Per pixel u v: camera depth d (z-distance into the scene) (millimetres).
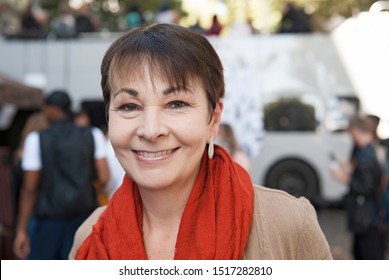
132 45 1517
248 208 1539
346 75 11695
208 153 1619
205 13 19812
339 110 11688
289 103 11719
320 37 11742
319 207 11664
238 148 5199
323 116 11680
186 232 1563
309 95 11750
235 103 8648
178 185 1576
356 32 11680
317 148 11664
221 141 5238
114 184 4309
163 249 1609
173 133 1492
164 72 1474
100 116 6906
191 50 1510
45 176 3963
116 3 18984
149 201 1610
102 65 1587
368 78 11641
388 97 11570
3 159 5523
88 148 4012
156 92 1478
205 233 1521
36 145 3996
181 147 1512
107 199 4309
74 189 3922
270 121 11758
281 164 11656
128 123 1511
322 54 11742
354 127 5164
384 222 4961
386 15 11633
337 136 11641
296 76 11727
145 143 1492
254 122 8609
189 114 1506
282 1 17938
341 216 11328
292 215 1578
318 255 1582
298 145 11688
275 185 11648
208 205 1554
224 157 1632
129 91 1497
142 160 1508
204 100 1538
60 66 12133
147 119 1475
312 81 11734
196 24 12398
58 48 12141
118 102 1526
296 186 11656
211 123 1605
